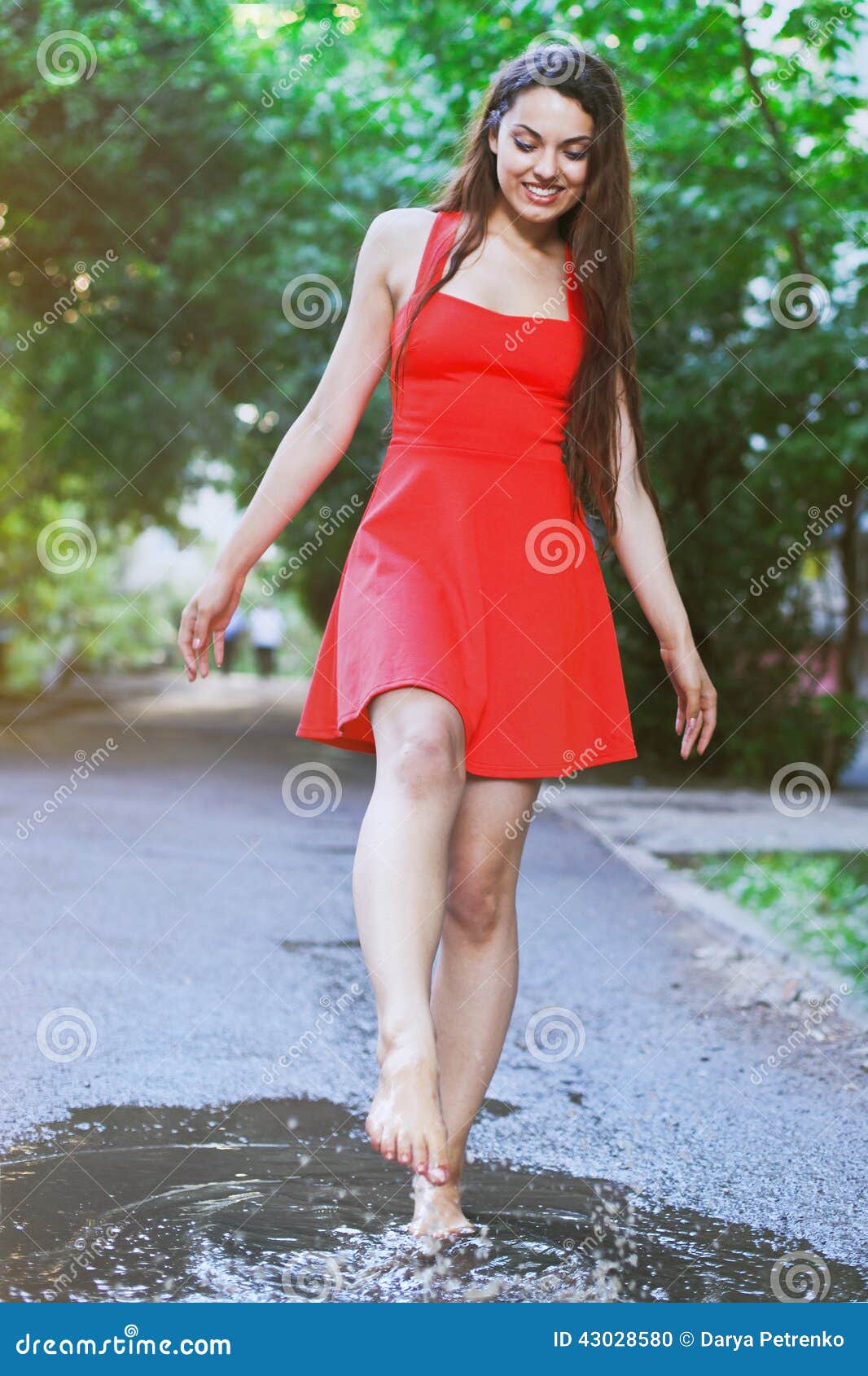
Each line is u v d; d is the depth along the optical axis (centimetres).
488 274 285
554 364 287
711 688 317
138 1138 362
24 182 1806
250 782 1402
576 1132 388
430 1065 237
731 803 1380
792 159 1227
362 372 296
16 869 801
